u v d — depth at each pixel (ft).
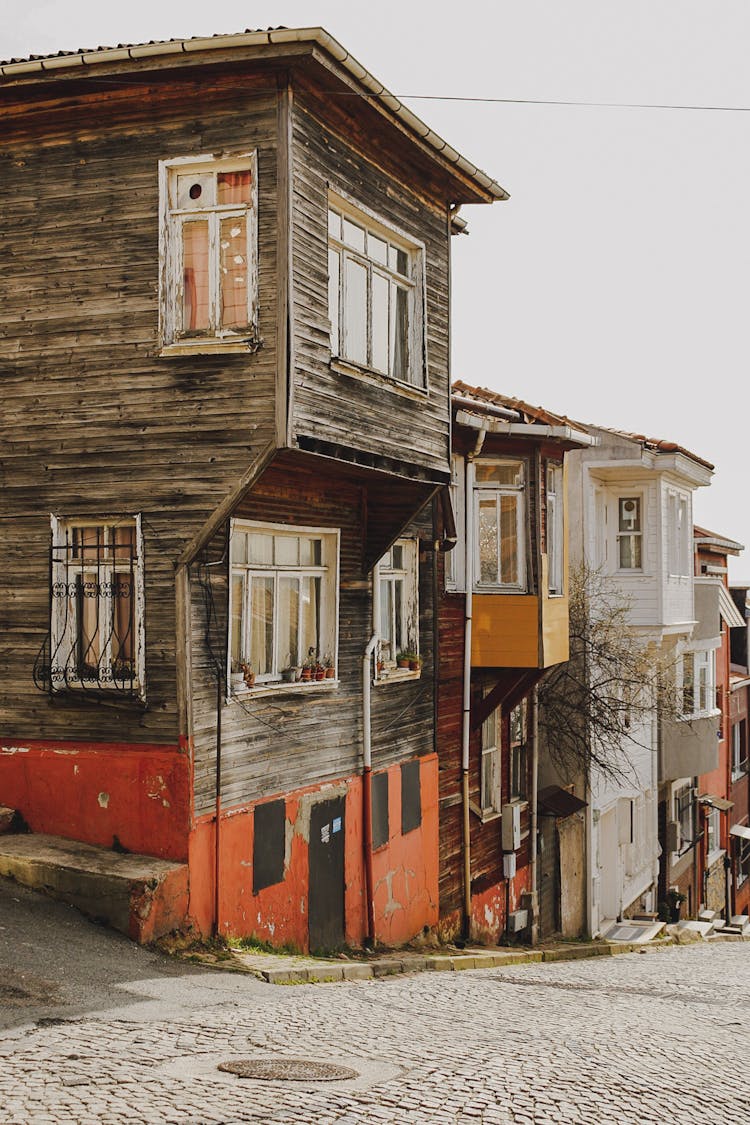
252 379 36.63
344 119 40.52
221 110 37.37
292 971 35.81
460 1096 22.15
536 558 58.18
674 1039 31.09
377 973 41.45
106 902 34.55
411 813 52.08
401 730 51.60
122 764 37.29
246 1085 21.50
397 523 47.85
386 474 43.45
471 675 59.62
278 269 36.50
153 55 35.99
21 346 39.29
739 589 122.62
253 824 39.81
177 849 36.42
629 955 64.08
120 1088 20.51
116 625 38.29
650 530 74.79
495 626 58.03
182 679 36.81
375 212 43.14
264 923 40.34
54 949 31.58
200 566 37.55
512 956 54.65
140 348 37.88
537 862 68.13
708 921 92.63
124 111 38.29
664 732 86.69
